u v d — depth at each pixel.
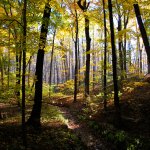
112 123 17.08
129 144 12.80
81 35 38.12
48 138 12.92
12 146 10.91
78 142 13.45
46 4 13.48
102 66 20.09
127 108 18.50
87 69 27.44
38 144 11.85
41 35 12.91
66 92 42.72
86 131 16.53
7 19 11.75
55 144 12.20
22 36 11.33
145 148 12.28
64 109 26.53
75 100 29.25
